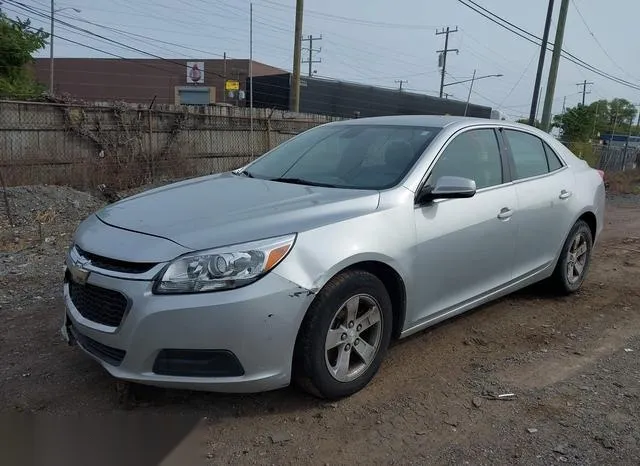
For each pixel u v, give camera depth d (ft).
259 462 9.43
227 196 12.21
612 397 11.82
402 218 11.89
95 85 192.85
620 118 272.31
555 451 9.89
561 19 71.61
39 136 40.75
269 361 9.90
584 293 18.90
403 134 14.28
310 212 11.01
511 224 14.69
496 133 15.46
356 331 11.27
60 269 20.34
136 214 11.44
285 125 59.21
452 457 9.68
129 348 9.70
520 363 13.33
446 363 13.17
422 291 12.45
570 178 17.56
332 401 11.26
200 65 181.78
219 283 9.57
